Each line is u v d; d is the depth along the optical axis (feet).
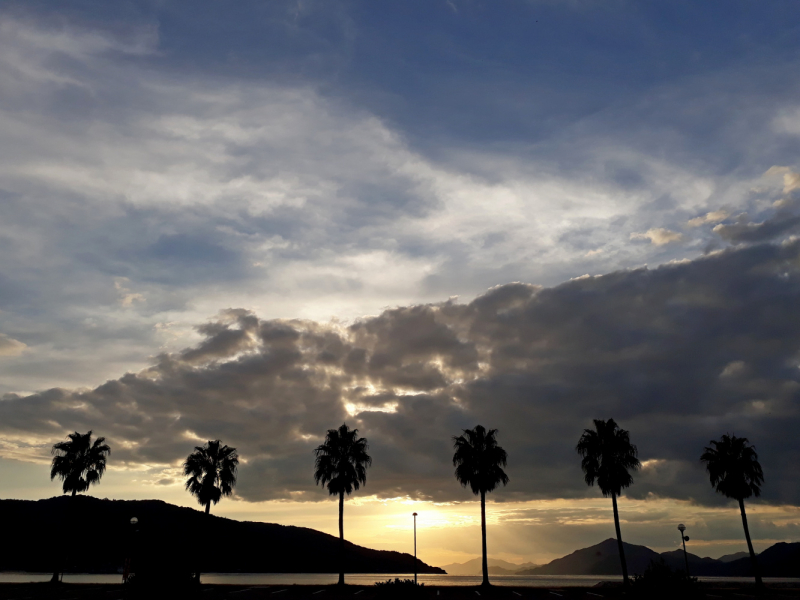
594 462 190.29
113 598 142.10
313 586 207.00
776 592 179.93
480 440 200.95
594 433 192.34
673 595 90.43
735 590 184.55
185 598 93.56
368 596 164.14
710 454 204.74
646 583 92.79
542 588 193.77
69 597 144.77
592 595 173.68
